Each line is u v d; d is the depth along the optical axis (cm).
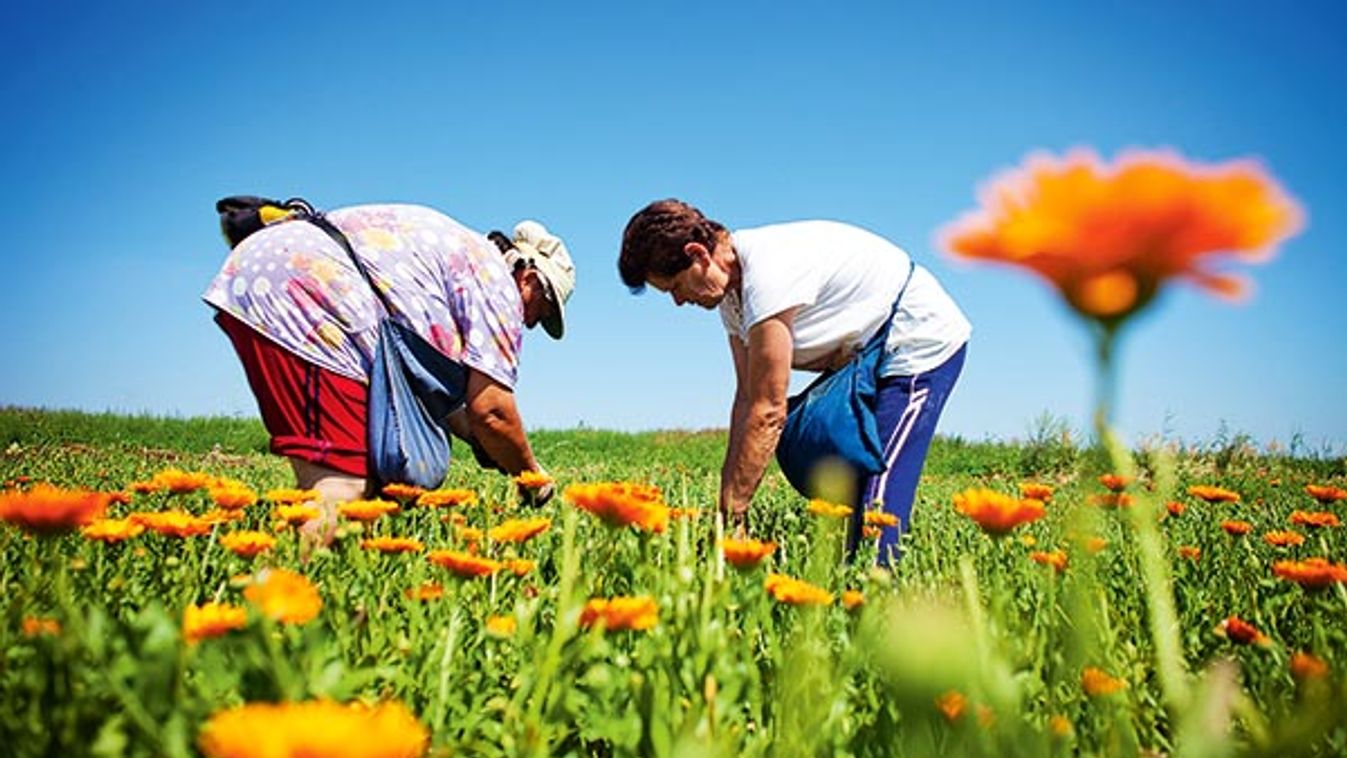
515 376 330
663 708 128
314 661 114
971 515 162
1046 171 59
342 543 214
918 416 352
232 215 340
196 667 115
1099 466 82
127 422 1570
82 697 101
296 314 305
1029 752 105
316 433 304
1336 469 1060
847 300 351
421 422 317
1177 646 181
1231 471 1052
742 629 164
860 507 339
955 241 61
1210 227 55
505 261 364
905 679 91
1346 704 95
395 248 318
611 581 182
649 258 355
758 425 342
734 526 340
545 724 127
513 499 311
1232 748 105
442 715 130
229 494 215
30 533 154
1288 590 235
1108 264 59
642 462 1491
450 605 168
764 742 129
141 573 196
